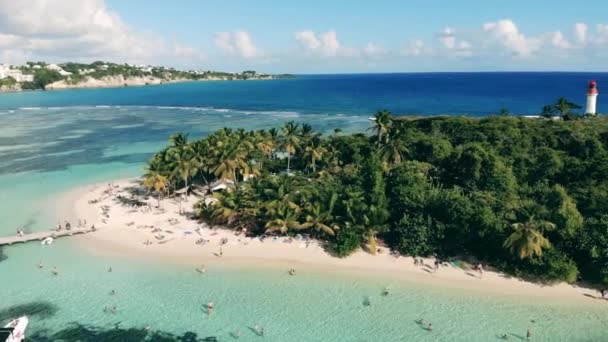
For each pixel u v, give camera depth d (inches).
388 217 2261.3
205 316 1753.2
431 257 2165.4
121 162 4362.7
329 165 3326.8
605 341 1584.6
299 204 2438.5
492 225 2034.9
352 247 2194.9
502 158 2719.0
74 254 2287.2
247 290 1932.8
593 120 4097.0
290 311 1779.0
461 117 4128.9
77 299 1873.8
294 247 2290.8
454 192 2256.4
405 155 3115.2
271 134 3769.7
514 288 1911.9
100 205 3006.9
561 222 1953.7
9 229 2615.7
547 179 2518.5
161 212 2847.0
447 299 1846.7
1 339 1544.0
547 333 1628.9
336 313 1761.8
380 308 1791.3
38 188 3462.1
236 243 2361.0
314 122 6889.8
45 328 1683.1
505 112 4867.1
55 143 5393.7
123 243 2404.0
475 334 1627.7
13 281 2015.3
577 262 1931.6
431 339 1601.9
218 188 3149.6
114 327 1690.5
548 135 3159.5
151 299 1872.5
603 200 2089.1
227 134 3686.0
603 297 1828.2
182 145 3287.4
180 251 2300.7
